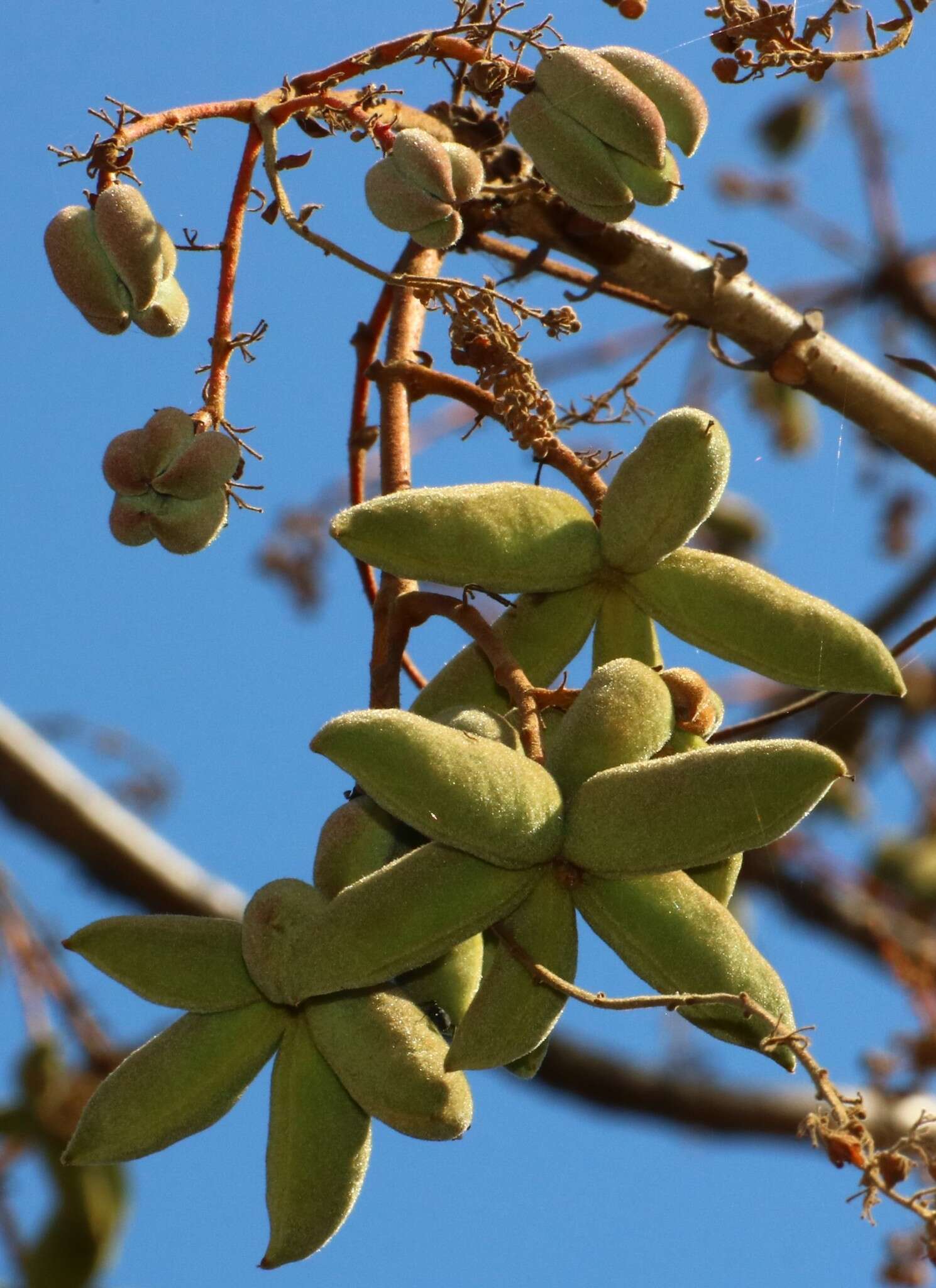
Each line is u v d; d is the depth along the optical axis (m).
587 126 0.99
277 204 0.99
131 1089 0.93
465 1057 0.91
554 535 0.95
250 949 0.92
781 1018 0.91
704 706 0.94
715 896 0.94
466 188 0.99
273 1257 0.93
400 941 0.90
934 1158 0.94
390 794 0.90
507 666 0.94
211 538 0.97
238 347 0.98
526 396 0.99
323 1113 0.93
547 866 0.91
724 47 1.02
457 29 1.00
